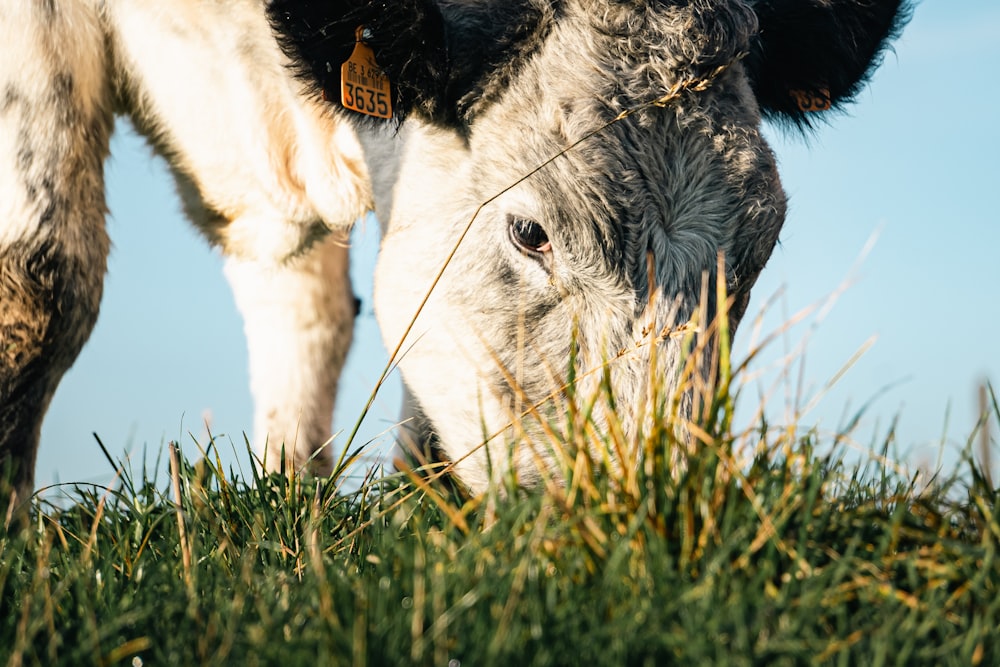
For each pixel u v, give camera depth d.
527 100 3.72
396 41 3.62
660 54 3.76
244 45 4.41
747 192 3.66
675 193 3.57
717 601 2.16
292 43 3.61
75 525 3.35
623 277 3.46
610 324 3.44
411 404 4.13
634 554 2.32
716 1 3.91
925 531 2.57
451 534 2.69
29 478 3.97
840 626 2.15
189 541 2.90
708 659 1.97
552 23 3.81
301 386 5.35
